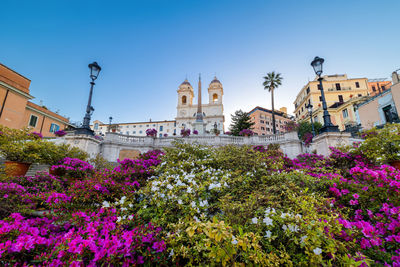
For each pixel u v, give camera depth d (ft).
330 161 19.51
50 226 9.12
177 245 7.14
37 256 6.32
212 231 5.51
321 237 6.13
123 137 55.98
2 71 75.66
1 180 15.06
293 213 7.54
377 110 69.26
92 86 34.94
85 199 10.77
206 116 199.62
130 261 6.53
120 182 14.25
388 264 6.45
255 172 13.69
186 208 9.01
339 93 136.36
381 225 7.97
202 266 6.10
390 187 9.14
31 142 22.66
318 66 31.09
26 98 84.17
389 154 17.74
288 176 12.47
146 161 18.52
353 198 10.39
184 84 223.71
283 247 6.34
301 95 160.86
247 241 5.83
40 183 15.87
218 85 219.00
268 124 220.02
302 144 54.08
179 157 17.71
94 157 34.06
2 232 6.96
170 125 222.28
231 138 59.52
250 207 8.31
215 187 10.86
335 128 29.19
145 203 10.39
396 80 68.03
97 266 6.23
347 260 5.75
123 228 8.30
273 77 109.81
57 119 106.32
